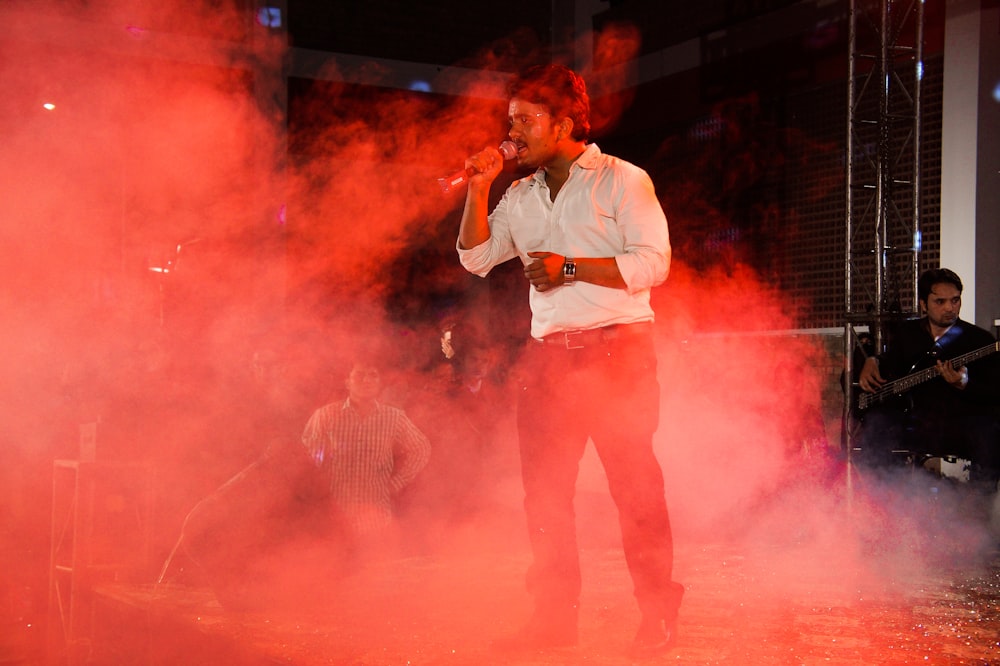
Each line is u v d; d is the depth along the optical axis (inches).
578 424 92.0
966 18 272.2
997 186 272.1
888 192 244.7
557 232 92.8
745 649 91.7
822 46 309.7
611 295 89.4
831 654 89.7
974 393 181.0
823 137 314.0
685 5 358.9
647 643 89.6
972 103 271.1
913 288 244.4
